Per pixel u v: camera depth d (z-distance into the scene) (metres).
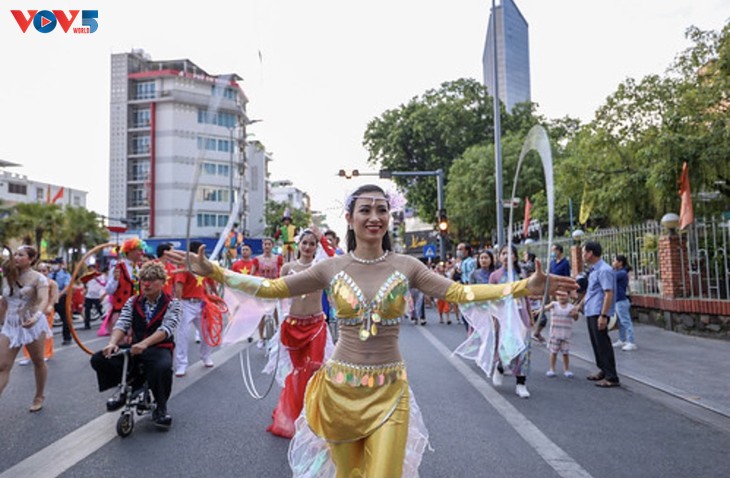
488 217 27.48
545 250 18.42
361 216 2.79
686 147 11.70
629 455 4.40
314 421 2.79
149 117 56.75
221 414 5.54
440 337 11.68
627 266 13.53
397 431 2.58
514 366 6.39
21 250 5.66
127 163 56.91
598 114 14.99
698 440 4.78
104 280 14.58
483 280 7.82
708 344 9.89
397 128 33.38
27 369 8.23
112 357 4.88
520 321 2.96
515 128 33.19
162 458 4.29
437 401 6.14
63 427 5.15
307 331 4.88
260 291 2.86
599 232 15.06
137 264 7.41
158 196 55.34
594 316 7.06
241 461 4.21
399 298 2.74
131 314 5.07
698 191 12.49
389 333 2.74
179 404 5.95
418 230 51.69
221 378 7.31
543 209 21.02
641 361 8.48
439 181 22.20
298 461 2.86
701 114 12.41
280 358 5.32
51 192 54.03
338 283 2.77
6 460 4.26
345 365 2.71
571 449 4.54
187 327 7.61
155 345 5.06
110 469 4.06
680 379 7.16
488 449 4.53
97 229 37.47
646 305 12.58
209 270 2.83
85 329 13.64
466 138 32.22
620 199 14.30
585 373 7.83
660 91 13.96
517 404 6.01
